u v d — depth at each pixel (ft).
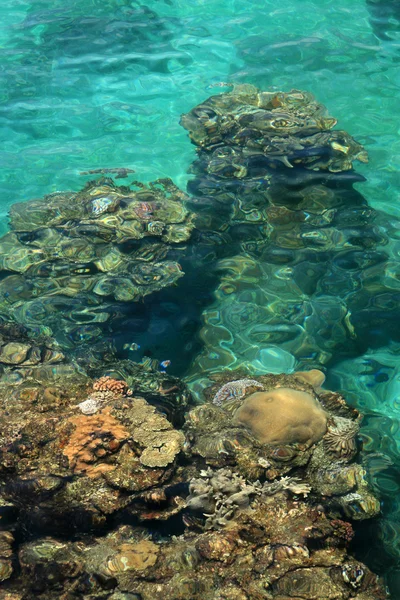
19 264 12.12
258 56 17.94
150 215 12.99
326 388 10.30
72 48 18.69
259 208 13.17
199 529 7.95
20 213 13.10
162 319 11.28
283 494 8.07
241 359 10.67
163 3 21.02
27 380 9.90
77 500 8.09
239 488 8.00
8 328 10.98
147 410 8.89
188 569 7.43
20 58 18.25
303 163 14.03
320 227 12.81
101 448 8.41
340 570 7.41
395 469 9.15
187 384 10.25
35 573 7.68
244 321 11.26
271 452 8.48
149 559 7.57
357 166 14.08
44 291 11.69
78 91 16.88
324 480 8.41
